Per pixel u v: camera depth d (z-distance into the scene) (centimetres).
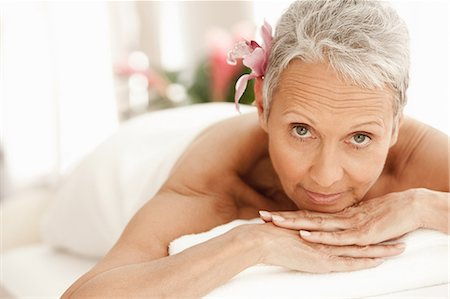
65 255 154
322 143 84
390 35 82
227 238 83
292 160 88
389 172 110
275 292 82
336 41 80
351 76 80
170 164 130
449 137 110
